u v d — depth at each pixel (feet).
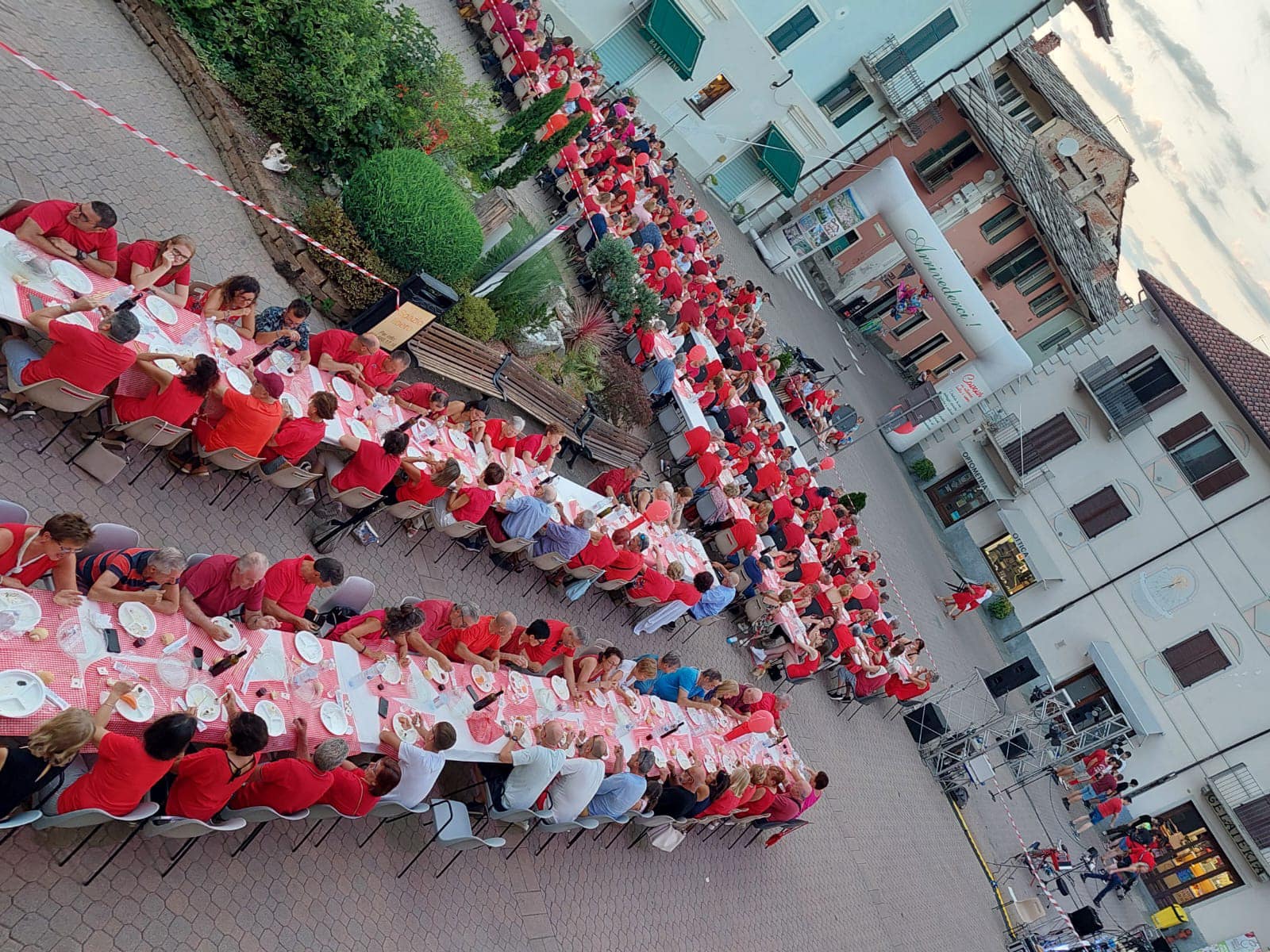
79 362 19.48
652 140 76.18
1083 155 116.98
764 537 54.85
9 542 16.99
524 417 42.52
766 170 92.79
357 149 37.40
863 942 42.32
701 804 33.42
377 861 23.98
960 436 97.19
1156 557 82.48
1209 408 82.43
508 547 33.01
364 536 29.58
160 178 30.37
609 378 49.49
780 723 43.91
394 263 35.19
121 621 18.02
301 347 27.07
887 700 62.39
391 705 23.27
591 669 31.22
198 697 18.42
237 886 20.51
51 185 26.32
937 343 117.29
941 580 86.12
